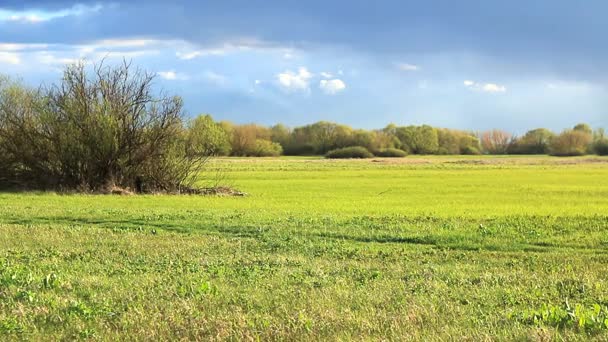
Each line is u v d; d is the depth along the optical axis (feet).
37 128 134.00
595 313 30.99
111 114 133.49
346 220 75.77
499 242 58.80
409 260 49.62
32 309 32.55
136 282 39.37
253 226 69.36
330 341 27.71
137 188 135.95
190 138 139.85
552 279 41.55
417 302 34.35
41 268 44.32
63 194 126.31
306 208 95.86
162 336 28.45
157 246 55.62
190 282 39.24
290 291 36.96
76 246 55.42
